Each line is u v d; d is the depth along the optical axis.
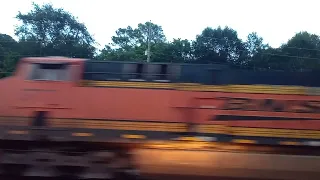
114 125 8.88
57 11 49.81
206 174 8.84
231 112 8.77
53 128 8.82
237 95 8.80
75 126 8.88
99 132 8.84
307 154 8.80
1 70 37.66
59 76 9.12
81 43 49.25
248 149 8.82
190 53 49.16
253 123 8.70
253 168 8.73
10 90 9.09
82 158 9.01
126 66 9.18
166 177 9.05
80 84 9.07
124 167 9.05
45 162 9.01
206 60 49.62
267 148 8.80
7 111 8.98
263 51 52.47
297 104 8.67
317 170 8.70
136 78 9.12
